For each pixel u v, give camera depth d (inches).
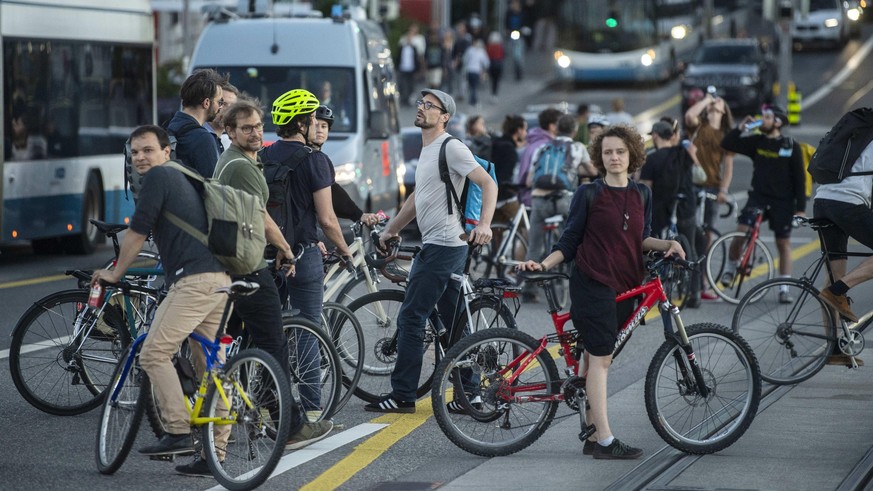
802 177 1425.9
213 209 726.5
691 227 1387.8
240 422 720.3
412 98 4311.0
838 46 5644.7
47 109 1763.0
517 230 1504.7
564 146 1417.3
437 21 4854.8
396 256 946.1
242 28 1812.3
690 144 1407.5
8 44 1672.0
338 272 1033.5
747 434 849.5
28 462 779.4
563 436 853.8
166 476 752.3
